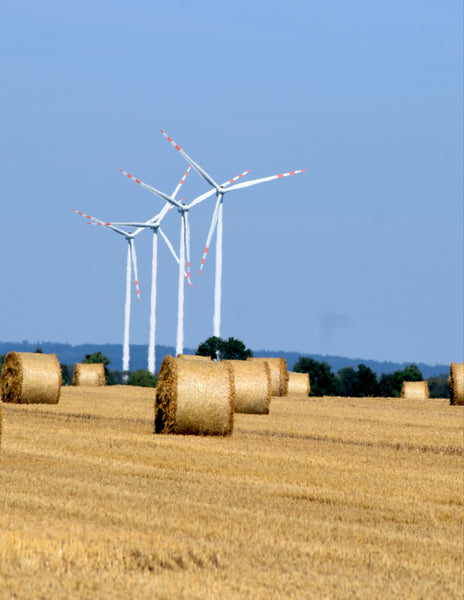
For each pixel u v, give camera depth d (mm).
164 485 75688
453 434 130000
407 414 173750
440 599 46844
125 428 122375
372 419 157125
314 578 49344
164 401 115750
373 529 62250
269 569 50625
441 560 54594
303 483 80500
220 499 70125
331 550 55188
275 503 70000
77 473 79938
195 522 60312
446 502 74625
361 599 46125
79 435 109188
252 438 115562
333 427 135000
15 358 163625
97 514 61375
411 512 69250
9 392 163875
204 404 114812
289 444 109750
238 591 46406
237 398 156875
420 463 96312
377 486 80000
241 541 56312
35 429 114938
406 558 54656
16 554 49719
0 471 78812
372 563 53062
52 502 64875
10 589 44625
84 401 176625
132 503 66062
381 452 105625
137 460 90500
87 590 45250
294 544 56125
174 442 105250
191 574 48781
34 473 78688
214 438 113562
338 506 70562
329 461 94188
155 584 46594
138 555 51469
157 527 58688
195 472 84438
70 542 52375
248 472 85125
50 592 44531
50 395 164125
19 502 64438
